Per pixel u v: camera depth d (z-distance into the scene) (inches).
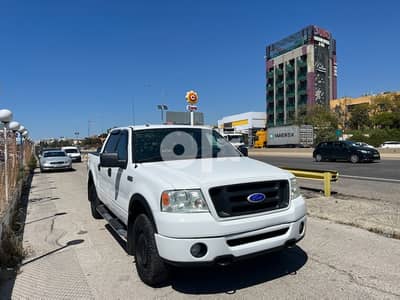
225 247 129.9
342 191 396.5
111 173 213.6
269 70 3462.1
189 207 131.3
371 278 153.1
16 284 157.2
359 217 258.7
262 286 147.7
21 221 287.7
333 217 262.1
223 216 131.9
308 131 1934.1
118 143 219.3
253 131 3383.4
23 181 538.0
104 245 213.0
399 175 561.0
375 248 192.1
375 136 1863.9
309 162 960.9
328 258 178.9
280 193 147.9
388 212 273.0
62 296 143.9
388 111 2475.4
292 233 146.1
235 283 151.4
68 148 1263.5
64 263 182.4
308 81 2950.3
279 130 2059.5
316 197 349.4
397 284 146.6
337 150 929.5
